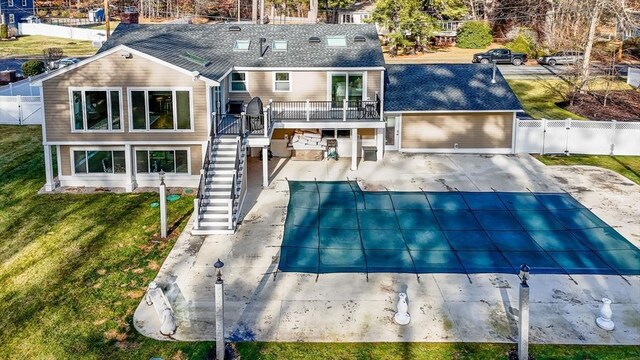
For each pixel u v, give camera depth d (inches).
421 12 1973.4
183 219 784.9
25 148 1095.6
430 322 540.4
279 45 1112.8
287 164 1027.9
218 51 1089.4
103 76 859.4
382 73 1030.4
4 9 2659.9
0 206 826.8
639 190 903.1
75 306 573.6
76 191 888.9
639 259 663.8
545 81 1582.2
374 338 515.2
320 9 2333.9
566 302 575.5
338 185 907.4
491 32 2217.0
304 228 745.6
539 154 1111.6
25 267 655.1
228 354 491.2
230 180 812.0
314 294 591.8
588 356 488.1
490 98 1112.8
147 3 2893.7
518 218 781.9
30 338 521.7
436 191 881.5
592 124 1107.9
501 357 486.9
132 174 901.8
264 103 1051.9
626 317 549.3
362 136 1072.8
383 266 650.8
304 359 484.7
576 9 1752.0
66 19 2972.4
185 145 890.7
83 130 879.1
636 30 1900.8
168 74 859.4
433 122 1095.6
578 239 718.5
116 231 747.4
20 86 1467.8
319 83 1041.5
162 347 503.2
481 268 645.3
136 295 593.6
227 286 607.2
